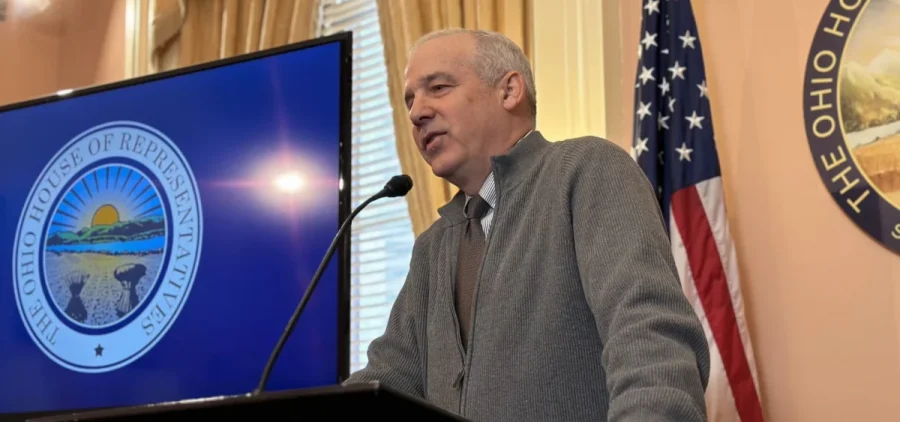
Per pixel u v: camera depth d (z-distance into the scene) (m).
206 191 3.03
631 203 1.51
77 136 3.30
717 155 2.78
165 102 3.18
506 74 1.94
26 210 3.31
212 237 2.98
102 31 4.90
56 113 3.36
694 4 3.03
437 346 1.77
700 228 2.72
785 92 2.80
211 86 3.12
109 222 3.18
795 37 2.81
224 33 4.17
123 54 4.71
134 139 3.21
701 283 2.67
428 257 1.96
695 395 1.23
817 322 2.62
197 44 4.28
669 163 2.82
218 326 2.90
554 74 3.21
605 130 3.10
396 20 3.69
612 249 1.46
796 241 2.69
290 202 2.90
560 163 1.68
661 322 1.30
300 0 4.06
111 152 3.23
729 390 2.58
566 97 3.18
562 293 1.56
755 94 2.85
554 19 3.27
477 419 1.59
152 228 3.10
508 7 3.38
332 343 2.72
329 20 4.25
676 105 2.84
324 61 2.98
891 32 2.65
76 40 5.05
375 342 1.98
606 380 1.43
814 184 2.69
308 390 0.96
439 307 1.80
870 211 2.58
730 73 2.90
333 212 2.84
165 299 3.01
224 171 3.03
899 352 2.48
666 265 1.43
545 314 1.57
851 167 2.64
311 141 2.93
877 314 2.53
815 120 2.71
